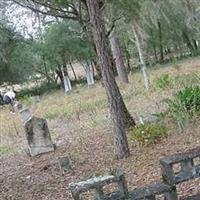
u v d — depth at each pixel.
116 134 9.14
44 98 30.31
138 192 4.05
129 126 11.26
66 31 36.16
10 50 33.47
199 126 10.37
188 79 19.28
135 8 11.16
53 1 10.34
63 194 7.56
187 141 9.27
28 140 11.60
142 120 12.13
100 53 8.88
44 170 9.58
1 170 10.48
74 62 39.53
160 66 35.56
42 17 12.34
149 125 10.64
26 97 27.56
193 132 9.97
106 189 6.95
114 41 24.97
